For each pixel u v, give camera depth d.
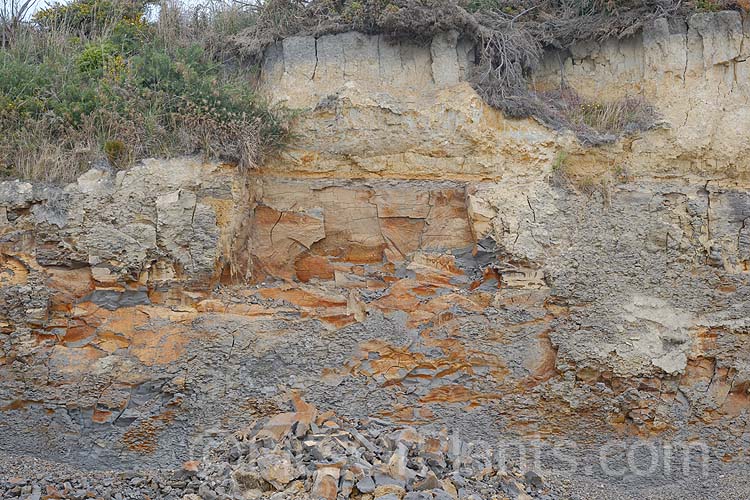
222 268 9.80
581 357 9.69
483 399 9.62
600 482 9.42
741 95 10.86
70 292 9.29
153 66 10.61
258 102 10.29
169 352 9.27
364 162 10.41
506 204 10.16
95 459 8.88
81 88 10.49
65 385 9.02
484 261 10.16
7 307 9.04
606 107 11.00
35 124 9.90
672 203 10.45
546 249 10.06
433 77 10.88
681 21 11.12
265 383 9.38
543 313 9.84
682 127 10.70
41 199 9.34
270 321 9.59
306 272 10.23
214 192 9.71
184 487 8.29
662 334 9.87
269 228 10.22
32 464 8.68
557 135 10.55
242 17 12.11
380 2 10.85
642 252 10.12
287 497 7.84
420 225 10.39
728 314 10.05
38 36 11.90
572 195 10.33
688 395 9.82
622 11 11.37
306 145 10.35
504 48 10.95
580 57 11.50
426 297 9.98
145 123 9.91
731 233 10.37
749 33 10.97
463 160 10.45
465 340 9.73
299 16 11.27
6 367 8.97
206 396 9.17
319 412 9.33
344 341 9.67
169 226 9.48
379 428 9.29
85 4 12.47
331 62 10.90
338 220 10.31
